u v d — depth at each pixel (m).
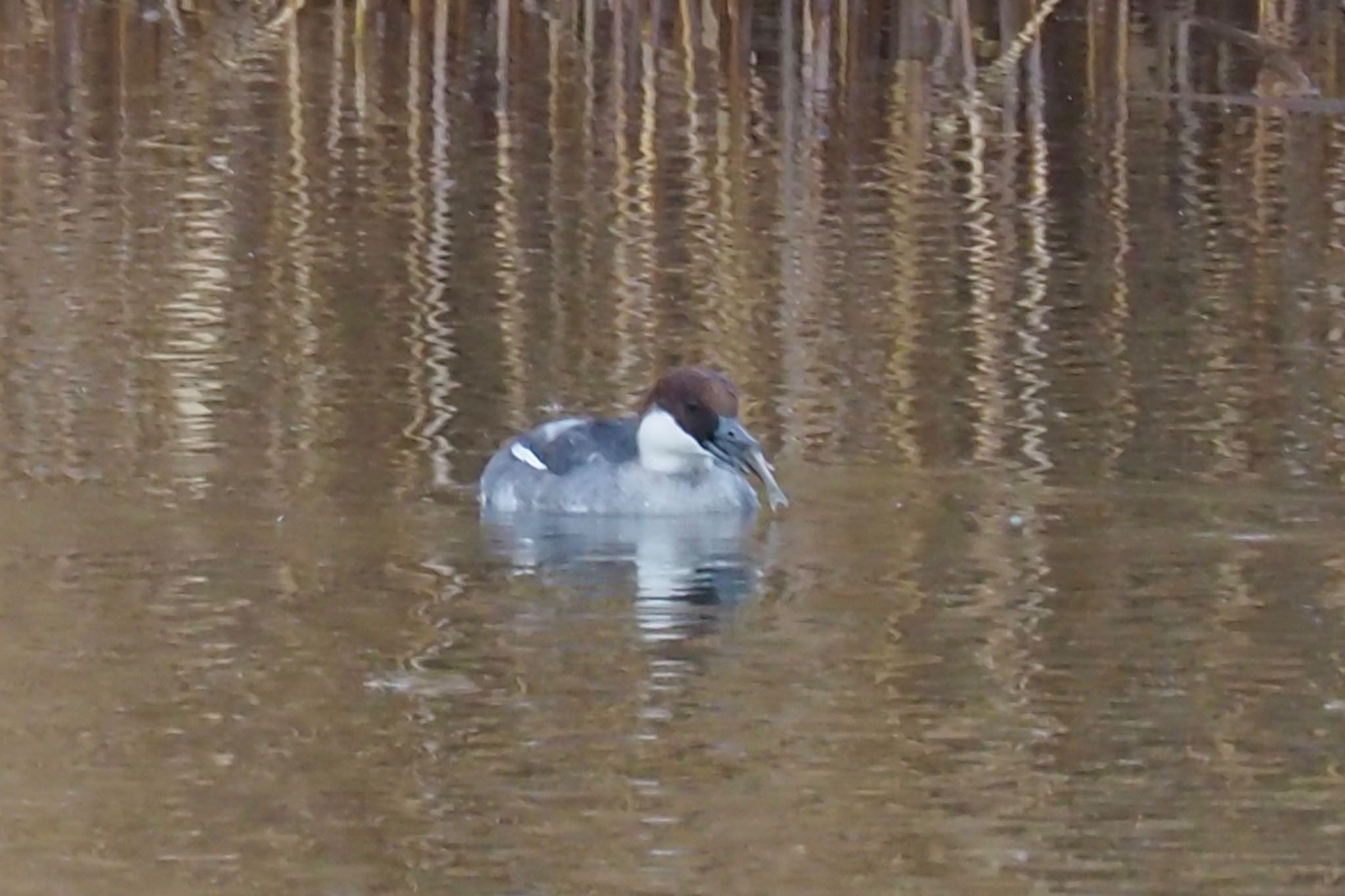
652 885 8.84
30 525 13.15
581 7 28.84
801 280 19.38
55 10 29.77
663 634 11.61
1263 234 21.19
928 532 13.39
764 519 13.77
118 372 16.36
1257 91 27.42
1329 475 14.40
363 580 12.45
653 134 24.56
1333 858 9.09
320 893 8.77
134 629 11.55
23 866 8.97
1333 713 10.58
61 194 21.75
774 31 29.08
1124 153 24.47
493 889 8.80
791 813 9.50
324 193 22.08
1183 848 9.18
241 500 13.77
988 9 29.77
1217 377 16.61
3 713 10.44
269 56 28.36
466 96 26.53
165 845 9.13
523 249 20.23
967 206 22.14
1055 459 14.81
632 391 16.28
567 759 10.04
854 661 11.26
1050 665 11.19
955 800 9.66
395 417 15.59
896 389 16.38
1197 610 11.98
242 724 10.35
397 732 10.29
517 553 13.02
